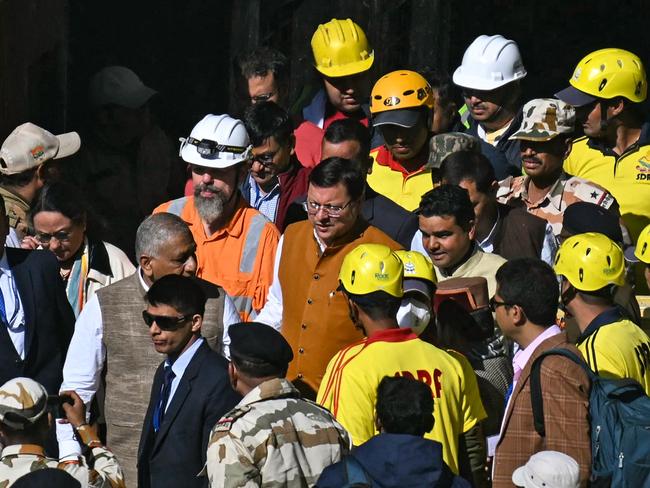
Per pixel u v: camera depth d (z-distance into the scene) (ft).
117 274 71.61
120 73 94.58
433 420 50.31
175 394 60.08
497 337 62.90
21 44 93.56
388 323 57.41
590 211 69.97
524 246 69.26
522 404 57.26
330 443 52.54
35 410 54.03
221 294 65.16
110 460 57.47
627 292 67.56
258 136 76.59
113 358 64.18
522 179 78.07
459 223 64.59
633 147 79.77
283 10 110.83
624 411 55.77
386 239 65.67
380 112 76.43
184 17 107.14
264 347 53.47
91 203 93.04
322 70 85.51
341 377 56.24
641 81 79.20
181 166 99.04
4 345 66.13
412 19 116.37
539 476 51.75
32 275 66.80
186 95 108.06
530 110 75.51
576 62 124.98
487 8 122.42
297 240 67.00
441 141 74.13
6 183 75.10
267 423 51.70
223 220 72.02
